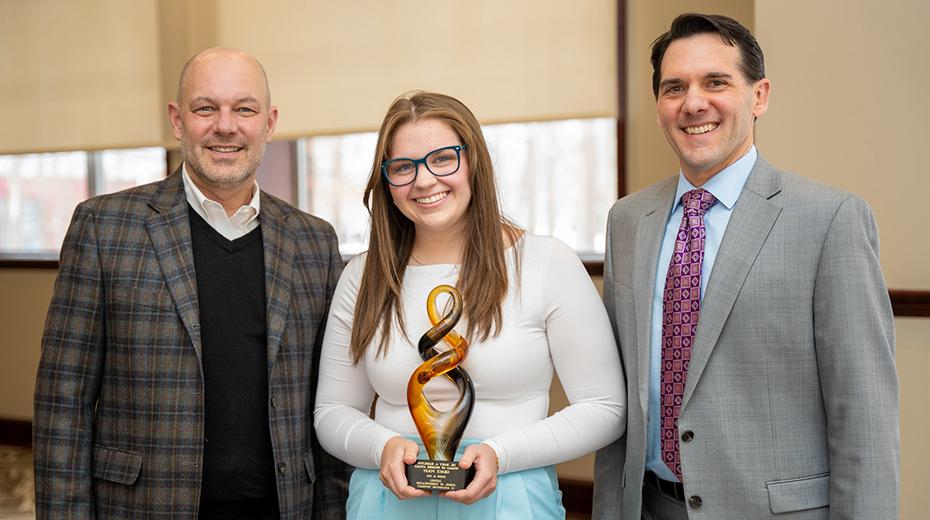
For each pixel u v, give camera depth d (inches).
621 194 145.5
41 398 74.5
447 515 66.5
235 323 76.7
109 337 75.1
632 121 144.9
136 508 73.5
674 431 66.2
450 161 67.7
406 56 160.4
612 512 72.5
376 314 70.2
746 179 66.4
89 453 75.2
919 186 102.5
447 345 67.7
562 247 71.1
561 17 147.6
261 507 77.9
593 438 67.9
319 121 169.0
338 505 82.7
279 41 171.3
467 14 154.7
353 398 74.9
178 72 178.9
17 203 204.8
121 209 76.9
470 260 69.4
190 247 76.4
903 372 105.5
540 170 159.5
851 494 59.5
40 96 191.6
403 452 64.5
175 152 182.1
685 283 66.0
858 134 104.6
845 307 60.0
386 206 71.3
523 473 67.2
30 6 190.9
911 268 103.7
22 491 163.3
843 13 104.4
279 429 76.2
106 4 184.2
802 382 62.5
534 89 150.3
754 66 65.0
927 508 105.4
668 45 66.9
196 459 73.5
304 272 81.4
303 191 182.2
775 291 62.4
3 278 194.1
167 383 73.5
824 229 61.7
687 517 66.0
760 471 62.9
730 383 63.7
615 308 72.4
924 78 101.7
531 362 68.0
